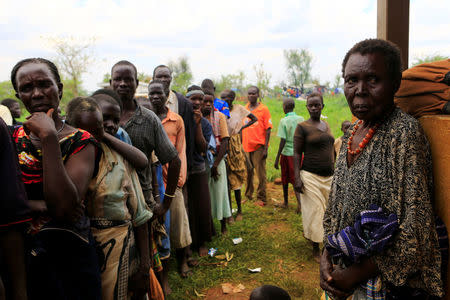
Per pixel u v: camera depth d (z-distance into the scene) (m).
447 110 1.43
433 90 1.49
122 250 1.89
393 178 1.29
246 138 6.10
